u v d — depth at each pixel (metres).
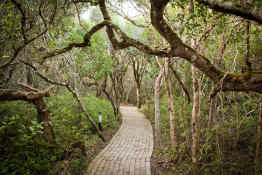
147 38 8.19
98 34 7.70
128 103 25.09
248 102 4.86
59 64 6.39
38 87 6.41
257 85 1.83
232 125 4.91
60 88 9.55
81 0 3.57
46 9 3.90
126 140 7.48
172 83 11.35
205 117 6.12
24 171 2.97
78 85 9.37
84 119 7.55
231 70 4.25
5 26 3.15
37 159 3.31
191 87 9.66
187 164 4.46
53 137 3.99
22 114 4.82
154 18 2.00
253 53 4.25
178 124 7.78
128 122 11.41
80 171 4.21
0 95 3.28
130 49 11.62
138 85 18.55
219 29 4.25
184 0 3.18
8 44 3.27
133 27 10.55
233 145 4.45
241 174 3.42
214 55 5.29
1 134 3.54
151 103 15.95
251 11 1.49
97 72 9.55
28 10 3.33
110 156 5.54
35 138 3.70
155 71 10.20
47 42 4.37
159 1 1.79
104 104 13.16
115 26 2.70
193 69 4.05
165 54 2.32
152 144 7.01
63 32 4.53
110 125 9.65
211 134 4.64
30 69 5.27
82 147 4.80
